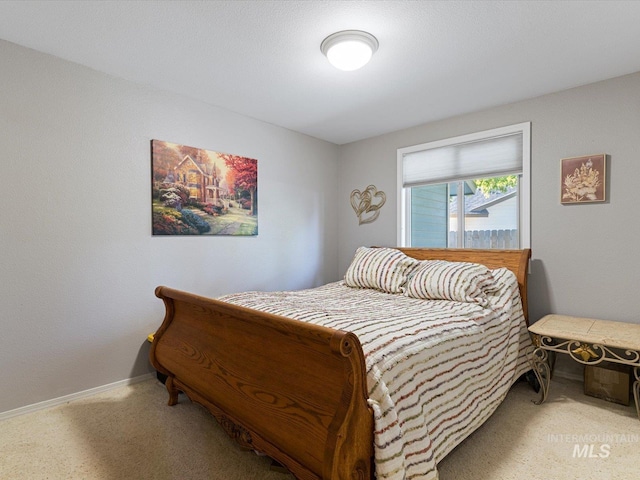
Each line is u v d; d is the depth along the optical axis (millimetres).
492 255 2990
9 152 2141
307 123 3580
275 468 1557
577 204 2715
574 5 1774
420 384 1501
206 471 1642
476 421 1828
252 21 1916
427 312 2119
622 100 2535
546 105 2854
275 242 3641
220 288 3184
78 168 2402
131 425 2047
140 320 2707
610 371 2340
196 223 2998
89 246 2455
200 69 2471
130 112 2635
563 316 2678
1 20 1919
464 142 3311
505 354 2262
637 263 2480
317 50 2215
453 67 2414
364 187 4082
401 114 3318
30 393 2219
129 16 1883
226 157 3197
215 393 1767
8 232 2141
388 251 3277
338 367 1271
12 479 1595
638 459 1717
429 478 1356
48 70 2275
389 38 2062
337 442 1134
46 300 2281
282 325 1363
